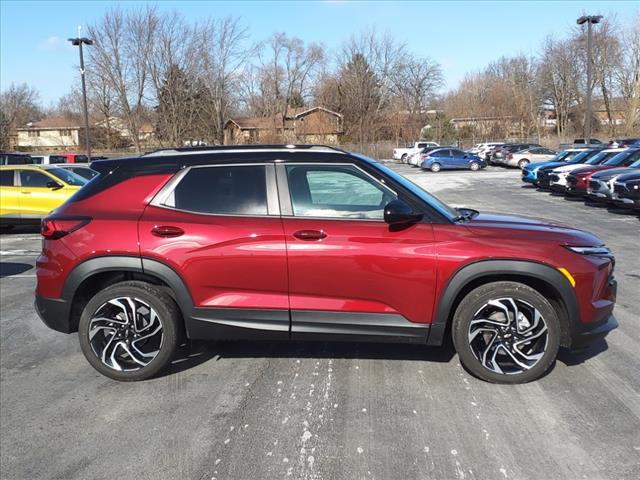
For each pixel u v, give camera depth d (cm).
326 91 6450
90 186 411
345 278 373
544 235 375
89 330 395
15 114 7256
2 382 411
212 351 457
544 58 6219
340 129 5969
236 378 404
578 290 365
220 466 295
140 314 398
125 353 407
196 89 4756
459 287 368
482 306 372
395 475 283
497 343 377
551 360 373
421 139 6109
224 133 5353
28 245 1081
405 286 371
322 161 390
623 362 420
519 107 6269
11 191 1197
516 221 409
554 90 6159
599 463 289
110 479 286
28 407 369
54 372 429
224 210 388
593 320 372
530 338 373
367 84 5859
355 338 384
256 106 6331
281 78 6306
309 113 5950
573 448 304
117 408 364
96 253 384
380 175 387
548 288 381
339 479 280
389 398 366
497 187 2252
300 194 388
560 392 371
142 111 4659
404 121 6031
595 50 5612
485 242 367
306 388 384
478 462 292
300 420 340
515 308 372
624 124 5494
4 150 6256
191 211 390
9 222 1206
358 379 396
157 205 394
